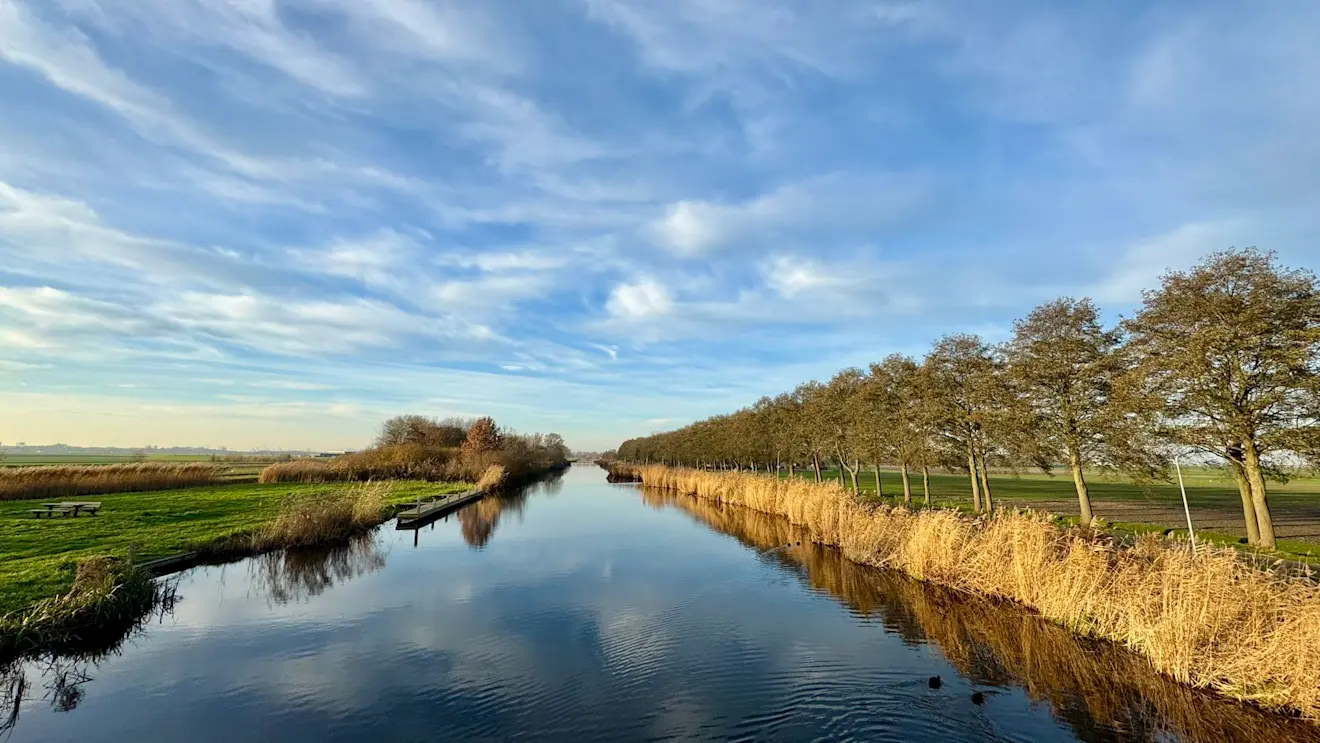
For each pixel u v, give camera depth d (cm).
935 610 1290
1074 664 970
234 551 1884
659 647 1067
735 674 942
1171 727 754
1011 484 4919
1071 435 2073
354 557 1967
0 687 902
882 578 1593
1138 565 1073
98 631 1098
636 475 8056
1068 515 2491
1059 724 766
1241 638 856
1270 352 1593
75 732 765
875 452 2791
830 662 988
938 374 2567
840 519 2017
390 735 746
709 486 4228
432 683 912
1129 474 2016
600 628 1180
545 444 11131
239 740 739
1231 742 711
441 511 3209
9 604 1105
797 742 721
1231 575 920
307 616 1267
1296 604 820
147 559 1631
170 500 3158
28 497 3212
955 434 2550
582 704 833
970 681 908
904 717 790
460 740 736
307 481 4803
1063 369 2089
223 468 5069
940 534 1526
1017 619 1205
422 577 1659
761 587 1512
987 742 722
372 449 5862
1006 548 1349
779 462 4347
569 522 2942
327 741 732
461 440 8244
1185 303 1775
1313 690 745
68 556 1520
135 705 841
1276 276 1630
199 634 1148
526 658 1016
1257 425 1628
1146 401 1798
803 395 3841
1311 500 3353
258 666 984
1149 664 948
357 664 990
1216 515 2594
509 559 1927
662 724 773
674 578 1628
